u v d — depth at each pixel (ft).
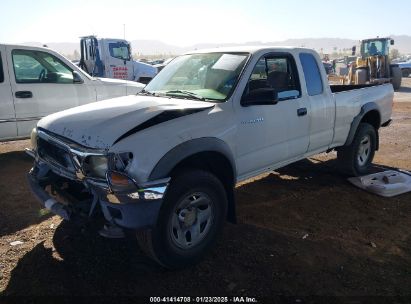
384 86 20.67
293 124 14.80
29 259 11.64
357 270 11.28
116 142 10.09
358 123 18.31
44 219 14.37
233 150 12.50
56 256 11.81
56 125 11.62
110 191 9.78
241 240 12.89
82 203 10.71
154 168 10.12
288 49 15.07
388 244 12.83
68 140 10.94
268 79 14.14
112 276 10.89
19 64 21.79
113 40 52.16
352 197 16.80
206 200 11.44
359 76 65.87
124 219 9.87
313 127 15.88
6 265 11.30
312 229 13.79
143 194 9.85
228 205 12.89
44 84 22.56
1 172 20.11
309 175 19.67
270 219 14.55
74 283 10.56
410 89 69.36
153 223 10.08
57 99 23.08
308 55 16.03
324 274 11.07
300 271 11.19
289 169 20.56
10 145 26.07
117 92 25.90
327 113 16.51
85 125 10.99
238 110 12.69
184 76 14.60
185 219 11.03
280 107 14.20
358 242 12.92
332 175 19.66
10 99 21.29
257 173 14.06
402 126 33.58
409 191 17.42
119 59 52.90
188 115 11.55
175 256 10.85
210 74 13.79
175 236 10.91
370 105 18.90
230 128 12.26
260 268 11.32
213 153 11.84
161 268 11.29
